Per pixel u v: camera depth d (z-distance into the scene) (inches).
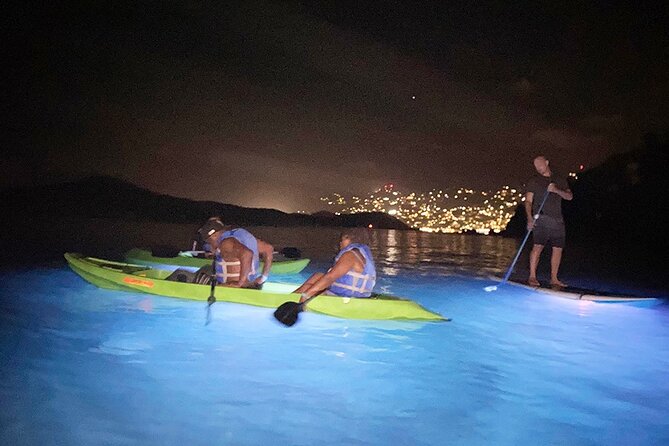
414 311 228.4
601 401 148.3
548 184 318.0
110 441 114.5
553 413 139.1
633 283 401.1
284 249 374.3
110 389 142.8
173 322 212.1
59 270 336.2
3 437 114.6
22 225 685.3
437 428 127.7
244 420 127.2
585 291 303.6
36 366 158.4
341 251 230.5
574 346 204.5
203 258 349.1
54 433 117.3
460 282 356.5
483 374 167.8
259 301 231.3
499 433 126.5
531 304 285.6
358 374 162.2
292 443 117.0
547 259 556.7
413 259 514.3
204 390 144.6
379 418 131.8
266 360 171.3
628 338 218.1
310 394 144.9
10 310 225.9
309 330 207.9
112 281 263.7
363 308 224.5
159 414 128.6
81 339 187.2
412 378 161.2
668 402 148.6
